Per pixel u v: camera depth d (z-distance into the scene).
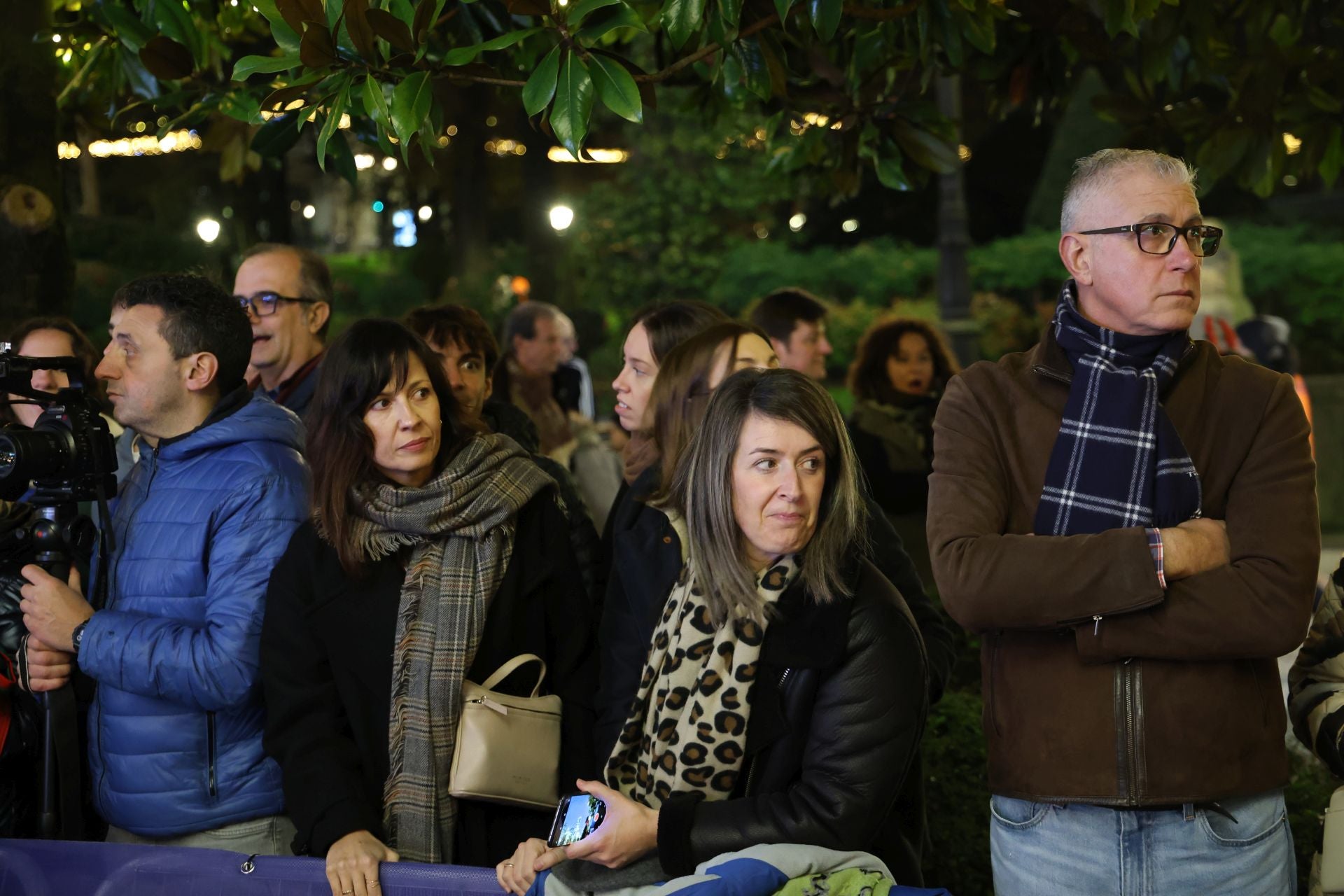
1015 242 17.12
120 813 2.91
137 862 2.61
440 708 2.72
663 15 2.92
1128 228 2.39
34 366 2.89
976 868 3.88
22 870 2.65
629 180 18.31
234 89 3.54
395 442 2.79
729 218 18.30
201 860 2.59
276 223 12.09
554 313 6.05
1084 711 2.35
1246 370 2.45
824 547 2.44
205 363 2.98
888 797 2.39
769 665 2.42
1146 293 2.39
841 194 4.28
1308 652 2.76
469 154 19.52
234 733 2.90
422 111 2.73
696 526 2.47
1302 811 4.00
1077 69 4.28
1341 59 3.90
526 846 2.46
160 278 3.02
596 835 2.36
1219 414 2.43
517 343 5.99
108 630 2.81
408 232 20.94
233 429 2.96
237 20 4.64
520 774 2.71
